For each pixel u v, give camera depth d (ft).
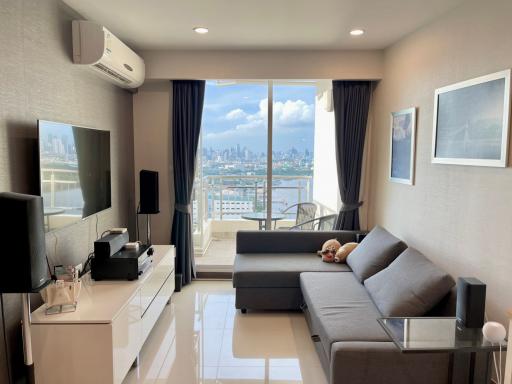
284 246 13.39
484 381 6.40
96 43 9.11
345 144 13.85
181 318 11.16
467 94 8.07
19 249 5.82
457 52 8.59
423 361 6.64
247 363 8.77
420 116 10.34
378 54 12.93
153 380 8.09
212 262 15.31
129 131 13.67
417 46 10.54
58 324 6.79
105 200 10.62
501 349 5.85
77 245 9.55
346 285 10.04
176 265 13.96
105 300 7.69
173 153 13.76
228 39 11.67
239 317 11.26
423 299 7.61
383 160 13.00
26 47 7.41
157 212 12.80
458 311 6.63
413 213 10.77
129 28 10.65
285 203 15.70
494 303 7.34
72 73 9.29
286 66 12.96
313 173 15.83
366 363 6.66
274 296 11.35
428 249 9.93
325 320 7.99
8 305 6.98
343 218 14.16
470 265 8.11
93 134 9.80
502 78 7.00
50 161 7.73
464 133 8.18
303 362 8.84
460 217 8.45
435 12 9.16
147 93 13.98
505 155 6.91
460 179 8.43
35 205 5.96
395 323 6.79
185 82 13.50
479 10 7.79
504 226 7.05
